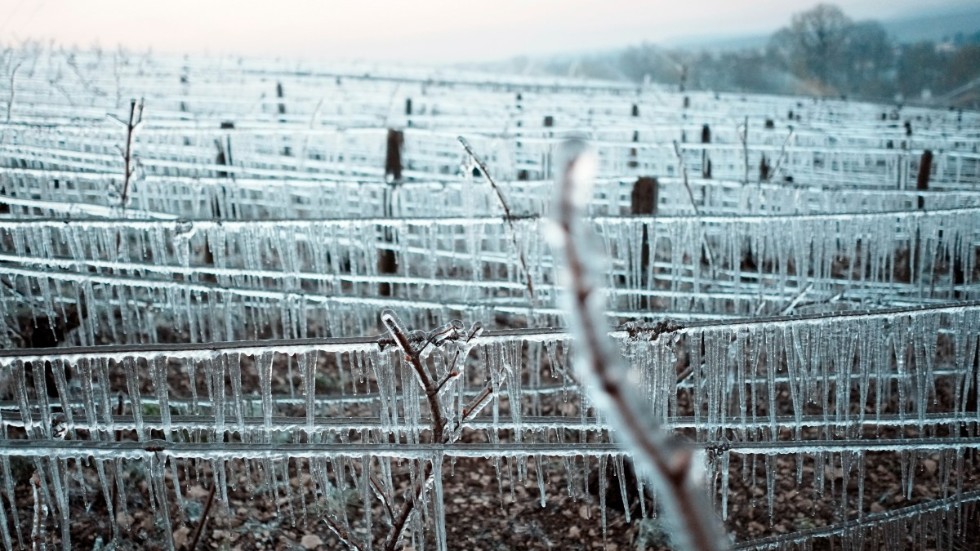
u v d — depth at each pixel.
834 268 7.87
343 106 13.34
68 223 4.44
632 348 3.29
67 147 8.06
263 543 4.17
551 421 3.46
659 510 4.37
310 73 18.86
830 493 4.86
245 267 5.74
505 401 5.61
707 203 7.91
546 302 5.53
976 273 7.30
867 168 11.55
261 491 4.54
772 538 3.72
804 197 7.12
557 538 4.39
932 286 6.05
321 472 3.25
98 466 3.32
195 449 2.76
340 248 6.94
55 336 4.88
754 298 5.75
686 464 0.59
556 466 5.00
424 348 2.87
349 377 5.86
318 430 3.20
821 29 49.09
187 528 4.18
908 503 4.77
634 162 10.54
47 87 11.28
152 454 2.74
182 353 2.97
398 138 7.45
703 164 9.29
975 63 48.59
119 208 5.42
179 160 8.30
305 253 7.06
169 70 16.48
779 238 5.70
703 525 0.59
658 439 0.59
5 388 4.54
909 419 3.79
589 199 6.57
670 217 5.23
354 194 7.98
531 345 5.77
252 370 5.71
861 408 3.75
